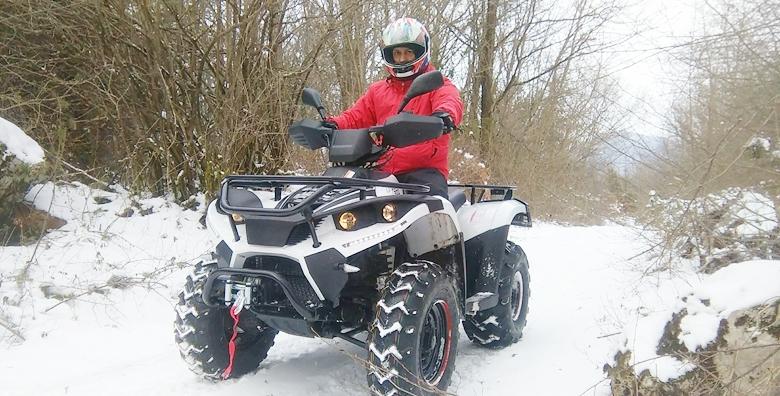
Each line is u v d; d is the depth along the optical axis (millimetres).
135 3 7246
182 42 7609
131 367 4094
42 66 7867
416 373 3146
